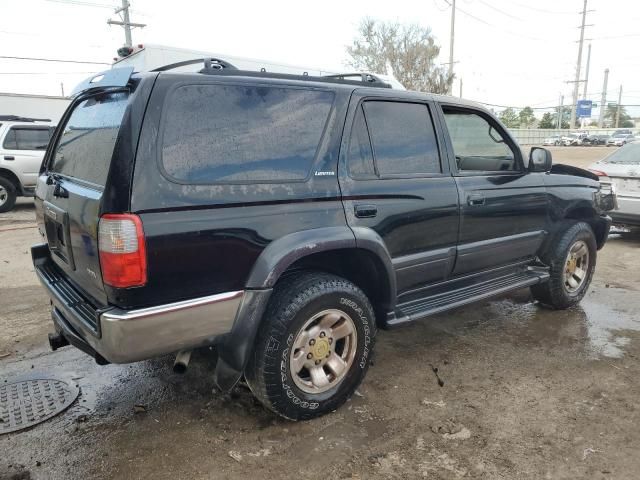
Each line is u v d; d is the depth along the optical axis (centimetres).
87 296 277
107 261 232
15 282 582
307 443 281
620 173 768
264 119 277
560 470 258
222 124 262
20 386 342
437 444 280
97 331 241
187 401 324
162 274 239
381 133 331
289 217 277
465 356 390
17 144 1131
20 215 1102
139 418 305
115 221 228
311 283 290
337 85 316
